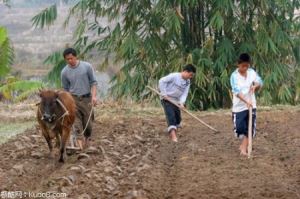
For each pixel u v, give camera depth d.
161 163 10.62
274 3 20.53
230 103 20.23
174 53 20.16
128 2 20.62
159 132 13.91
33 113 16.91
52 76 21.02
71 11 21.33
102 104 19.28
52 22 21.19
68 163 10.38
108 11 21.16
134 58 20.69
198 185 8.91
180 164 10.34
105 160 10.41
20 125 15.27
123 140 12.63
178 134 13.53
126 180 9.20
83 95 11.55
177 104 12.36
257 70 19.94
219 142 12.48
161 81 12.34
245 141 11.07
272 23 20.12
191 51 20.05
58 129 10.45
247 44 19.88
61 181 8.85
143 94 20.64
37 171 9.88
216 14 18.83
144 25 20.44
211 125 14.80
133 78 20.50
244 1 19.95
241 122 10.90
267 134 13.38
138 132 13.86
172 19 19.05
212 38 19.80
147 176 9.45
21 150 11.62
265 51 19.52
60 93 10.48
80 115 11.59
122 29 20.70
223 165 10.22
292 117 15.78
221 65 19.31
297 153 11.20
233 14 20.09
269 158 10.76
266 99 19.69
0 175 9.44
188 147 11.86
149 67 20.52
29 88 17.62
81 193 8.41
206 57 19.36
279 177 9.34
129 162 10.59
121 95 20.73
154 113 16.97
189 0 19.08
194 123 15.16
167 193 8.60
